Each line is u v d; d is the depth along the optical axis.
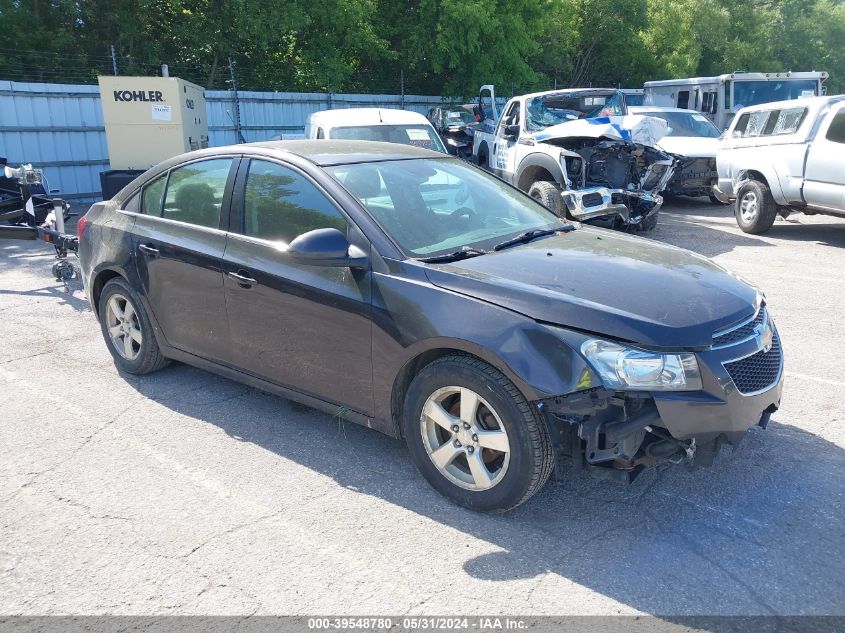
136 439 4.15
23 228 7.50
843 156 9.30
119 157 11.96
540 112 11.06
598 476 3.15
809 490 3.53
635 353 2.94
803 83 17.45
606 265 3.52
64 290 7.54
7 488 3.61
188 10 18.80
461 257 3.57
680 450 3.13
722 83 17.38
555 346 2.98
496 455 3.35
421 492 3.55
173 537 3.19
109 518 3.34
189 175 4.54
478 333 3.12
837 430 4.18
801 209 10.27
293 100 18.47
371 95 19.98
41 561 3.02
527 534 3.18
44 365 5.34
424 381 3.35
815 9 42.31
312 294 3.69
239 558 3.03
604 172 10.07
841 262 8.80
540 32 21.98
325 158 4.05
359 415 3.70
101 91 11.64
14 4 17.52
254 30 17.62
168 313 4.58
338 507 3.42
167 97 11.89
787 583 2.85
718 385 3.01
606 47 28.03
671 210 13.92
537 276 3.33
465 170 4.61
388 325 3.41
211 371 4.47
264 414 4.48
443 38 19.55
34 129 14.20
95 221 5.14
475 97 21.48
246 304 4.04
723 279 3.55
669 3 29.11
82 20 18.45
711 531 3.19
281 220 3.97
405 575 2.91
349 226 3.66
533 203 4.63
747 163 10.82
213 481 3.67
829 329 6.06
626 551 3.05
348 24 19.25
